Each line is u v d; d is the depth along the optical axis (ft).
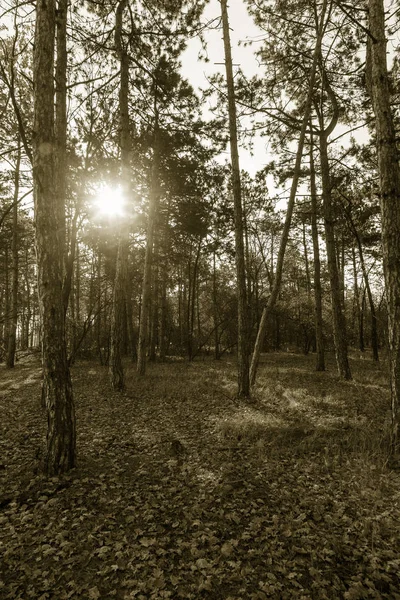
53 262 16.84
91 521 13.64
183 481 16.78
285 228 35.29
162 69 43.09
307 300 86.63
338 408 27.91
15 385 44.42
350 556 11.46
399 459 16.94
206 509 14.35
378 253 67.82
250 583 10.60
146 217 56.95
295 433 21.88
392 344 17.94
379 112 18.30
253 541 12.39
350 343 118.73
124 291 39.11
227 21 34.04
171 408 30.32
